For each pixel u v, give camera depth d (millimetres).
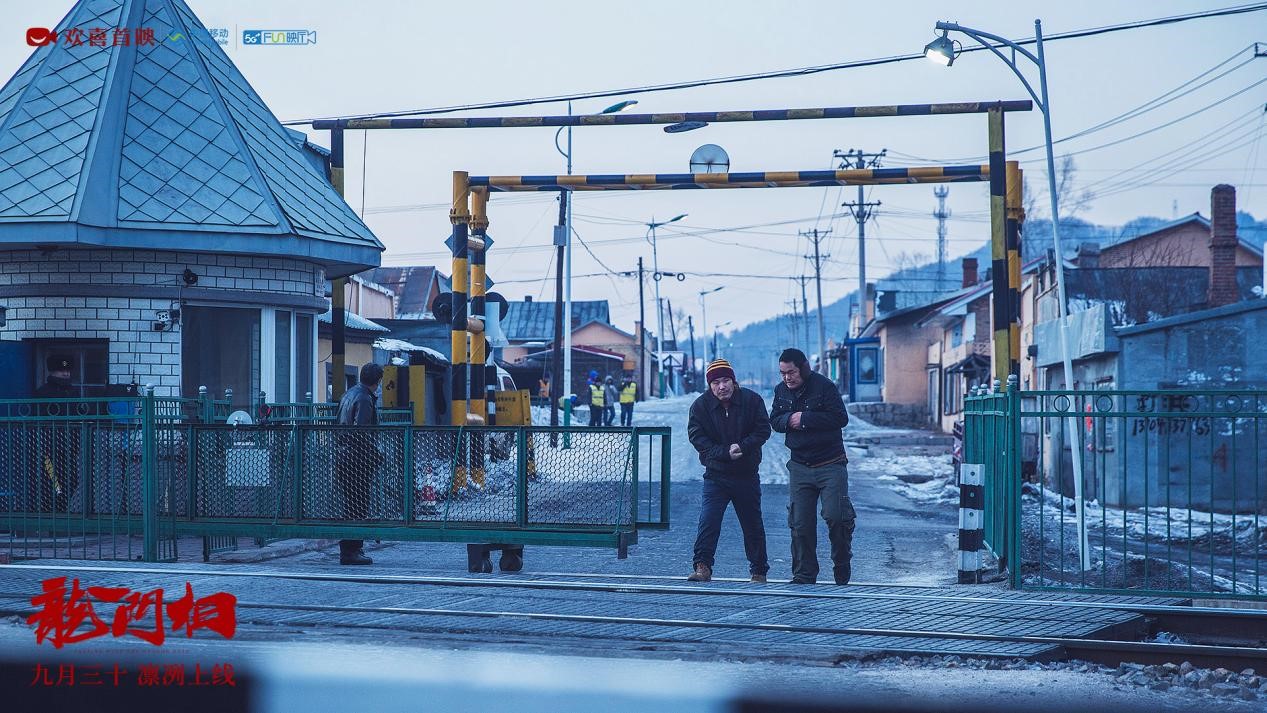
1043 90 20359
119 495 13656
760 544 12234
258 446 13930
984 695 6773
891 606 9734
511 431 13344
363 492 13664
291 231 19484
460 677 7039
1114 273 42406
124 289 18625
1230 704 6699
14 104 19859
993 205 20656
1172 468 26297
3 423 13766
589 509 13078
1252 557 17531
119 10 21031
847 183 21562
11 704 6543
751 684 6941
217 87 21109
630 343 120938
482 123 22359
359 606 9664
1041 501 10945
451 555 15953
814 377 11898
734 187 22016
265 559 14875
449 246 23969
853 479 35938
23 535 14781
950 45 20812
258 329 19750
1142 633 9258
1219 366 27250
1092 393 10750
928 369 72062
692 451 44344
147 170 19156
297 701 6473
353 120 22844
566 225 46469
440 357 38312
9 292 18672
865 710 6371
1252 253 52312
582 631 8648
